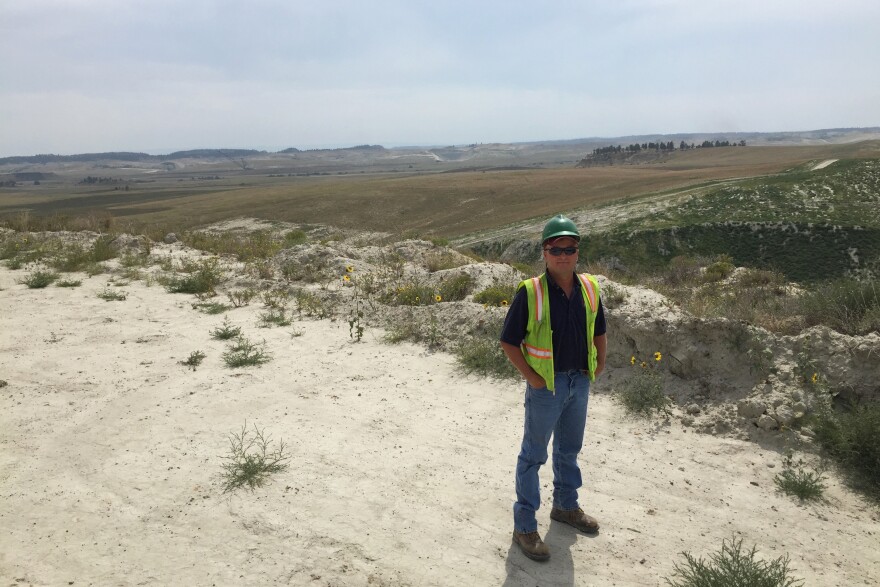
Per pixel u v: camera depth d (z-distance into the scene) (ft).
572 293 10.59
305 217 307.78
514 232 230.27
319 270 36.11
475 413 17.06
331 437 15.39
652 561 10.80
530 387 10.62
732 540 11.34
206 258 41.39
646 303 21.04
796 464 13.92
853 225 189.37
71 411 16.85
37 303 29.32
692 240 200.85
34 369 20.16
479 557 10.80
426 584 10.06
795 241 190.29
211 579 10.03
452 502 12.51
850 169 247.50
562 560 10.78
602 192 337.52
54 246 45.73
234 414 16.76
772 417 15.06
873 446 13.20
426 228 282.56
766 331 17.34
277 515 11.86
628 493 12.96
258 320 26.76
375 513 12.01
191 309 28.78
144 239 48.52
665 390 17.60
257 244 47.11
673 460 14.35
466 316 23.86
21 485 12.89
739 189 240.12
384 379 19.67
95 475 13.37
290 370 20.38
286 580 10.05
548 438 10.82
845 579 10.35
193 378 19.49
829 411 14.85
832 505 12.55
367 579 10.12
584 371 10.82
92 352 22.08
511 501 12.62
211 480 13.15
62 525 11.46
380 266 38.06
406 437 15.49
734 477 13.61
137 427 15.85
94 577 10.02
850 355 15.61
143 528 11.42
